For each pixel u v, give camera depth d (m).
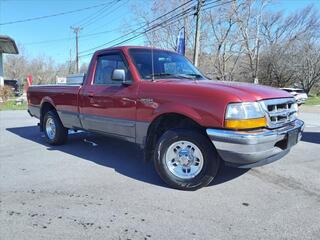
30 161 5.93
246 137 3.82
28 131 9.43
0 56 28.89
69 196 4.23
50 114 7.13
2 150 6.84
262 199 4.11
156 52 5.53
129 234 3.28
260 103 3.99
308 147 7.20
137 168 5.46
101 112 5.52
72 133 8.52
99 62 5.76
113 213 3.74
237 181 4.75
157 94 4.56
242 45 36.75
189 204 3.97
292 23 39.06
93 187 4.56
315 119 14.41
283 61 39.47
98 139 7.80
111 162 5.82
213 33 35.19
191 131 4.32
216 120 3.97
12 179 4.91
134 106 4.87
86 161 5.89
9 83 32.34
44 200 4.11
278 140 4.08
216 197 4.18
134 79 4.96
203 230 3.35
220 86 4.27
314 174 5.12
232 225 3.44
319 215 3.66
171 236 3.24
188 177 4.38
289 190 4.43
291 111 4.52
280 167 5.48
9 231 3.33
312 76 39.03
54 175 5.09
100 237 3.22
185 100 4.25
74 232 3.31
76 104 6.15
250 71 39.38
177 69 5.49
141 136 4.85
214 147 4.20
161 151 4.52
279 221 3.52
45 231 3.33
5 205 3.96
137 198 4.16
